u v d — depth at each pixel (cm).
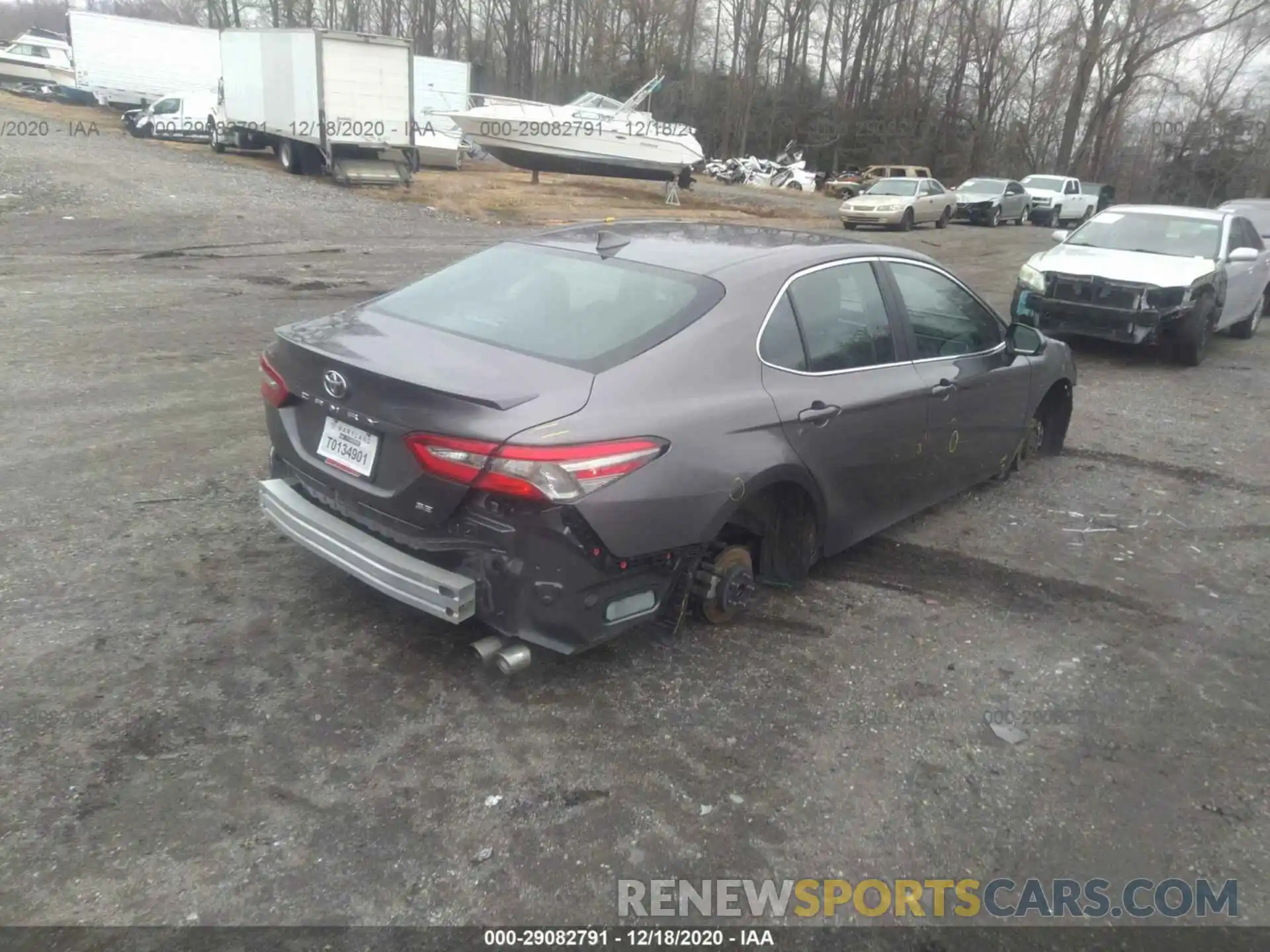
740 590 396
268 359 383
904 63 5953
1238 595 461
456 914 249
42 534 452
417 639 376
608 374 329
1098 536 525
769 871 271
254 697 334
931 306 481
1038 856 283
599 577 316
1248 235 1141
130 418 636
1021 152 6006
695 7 6025
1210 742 342
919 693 363
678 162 3120
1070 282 968
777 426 369
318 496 361
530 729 326
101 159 2372
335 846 269
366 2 6688
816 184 5166
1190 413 802
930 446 469
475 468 301
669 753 318
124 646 360
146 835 268
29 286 1101
